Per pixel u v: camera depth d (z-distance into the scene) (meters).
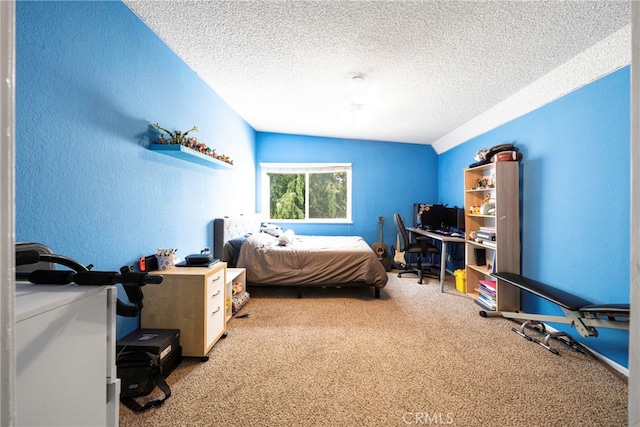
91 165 1.50
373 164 4.77
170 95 2.17
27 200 1.19
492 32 1.77
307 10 1.66
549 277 2.34
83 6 1.43
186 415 1.33
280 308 2.75
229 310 2.41
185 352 1.80
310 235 4.80
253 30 1.89
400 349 1.95
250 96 3.06
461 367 1.73
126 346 1.52
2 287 0.38
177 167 2.31
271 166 4.77
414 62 2.18
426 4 1.57
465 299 3.05
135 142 1.82
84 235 1.46
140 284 0.86
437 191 4.84
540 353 1.91
